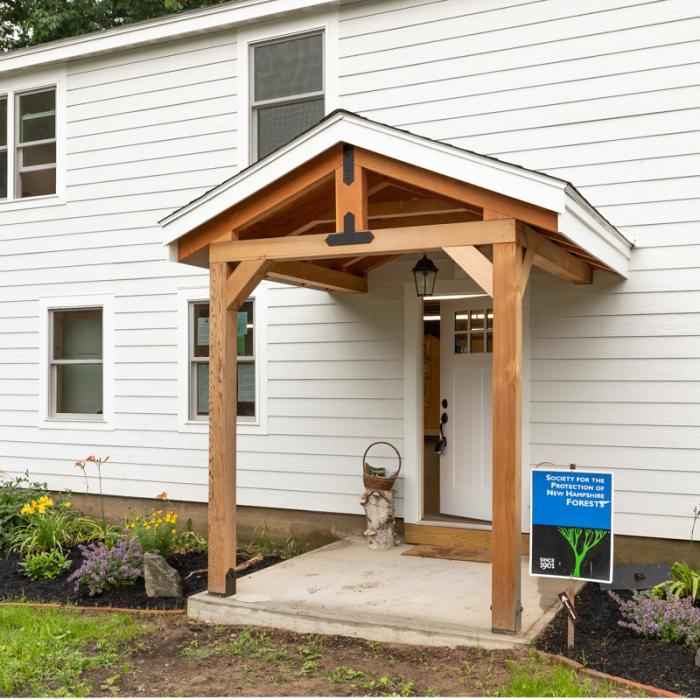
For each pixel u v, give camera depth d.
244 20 8.78
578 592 6.30
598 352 7.19
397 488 8.04
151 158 9.46
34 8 16.91
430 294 7.83
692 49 6.93
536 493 5.19
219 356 6.23
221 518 6.19
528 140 7.57
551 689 4.46
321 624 5.63
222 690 4.74
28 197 10.35
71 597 6.75
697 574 6.06
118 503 9.61
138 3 16.58
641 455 6.99
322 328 8.52
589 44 7.34
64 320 10.20
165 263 9.35
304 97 8.65
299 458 8.58
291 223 6.70
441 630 5.28
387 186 6.32
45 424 10.09
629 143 7.14
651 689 4.43
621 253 6.73
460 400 8.18
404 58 8.14
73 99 9.98
